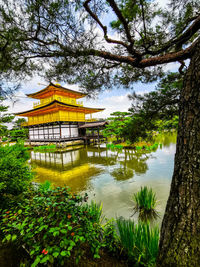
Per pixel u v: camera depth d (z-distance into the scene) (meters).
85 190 5.74
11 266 1.60
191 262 1.13
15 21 1.48
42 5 1.36
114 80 2.93
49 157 14.07
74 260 1.80
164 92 2.87
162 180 6.50
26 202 2.46
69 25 1.53
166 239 1.33
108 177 7.29
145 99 3.07
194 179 1.14
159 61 1.68
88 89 2.83
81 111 25.62
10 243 1.95
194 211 1.15
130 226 2.20
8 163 2.95
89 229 1.87
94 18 1.54
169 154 12.16
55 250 1.46
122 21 1.45
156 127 3.04
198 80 1.12
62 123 22.94
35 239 1.75
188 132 1.19
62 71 2.28
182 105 1.28
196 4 1.75
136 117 3.10
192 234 1.15
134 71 2.98
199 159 1.12
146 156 11.82
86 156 13.53
